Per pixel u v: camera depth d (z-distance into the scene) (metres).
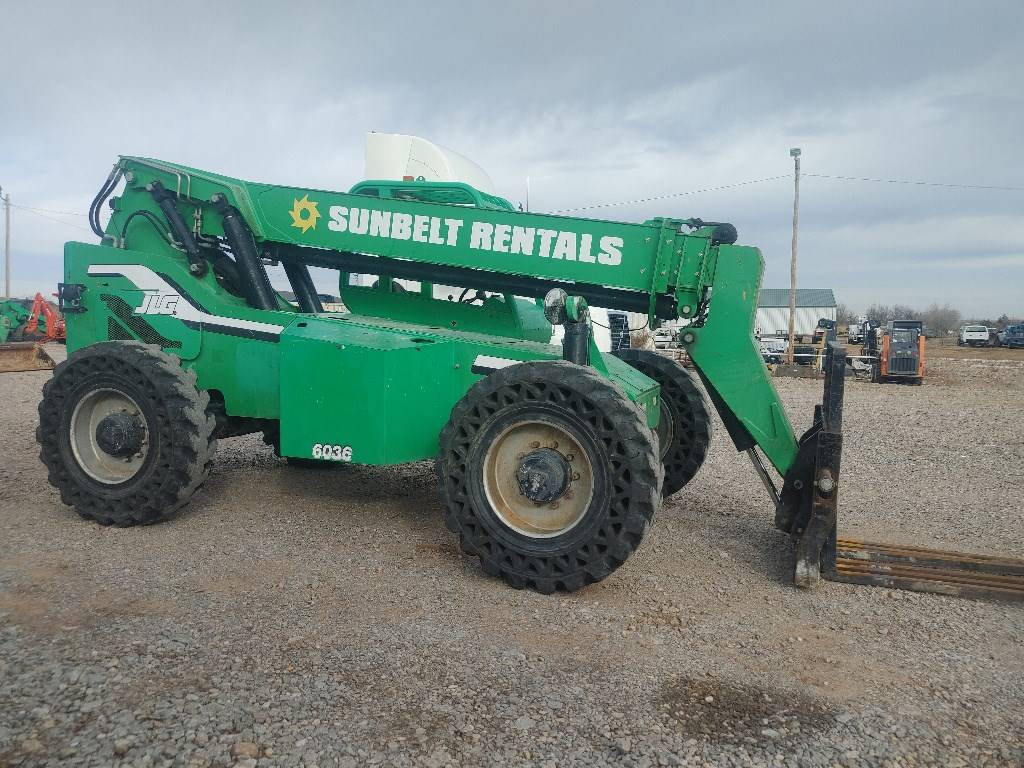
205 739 2.40
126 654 2.95
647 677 2.98
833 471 4.11
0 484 5.88
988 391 17.94
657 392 5.48
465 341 4.60
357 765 2.31
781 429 4.49
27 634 3.12
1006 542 5.14
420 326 5.38
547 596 3.86
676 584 4.11
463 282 5.23
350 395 4.41
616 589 3.99
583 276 4.75
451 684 2.84
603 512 3.78
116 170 5.52
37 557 4.16
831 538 4.18
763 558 4.61
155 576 3.90
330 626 3.34
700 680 2.97
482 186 7.59
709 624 3.56
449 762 2.35
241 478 6.20
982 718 2.73
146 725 2.46
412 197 5.63
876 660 3.21
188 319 5.21
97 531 4.70
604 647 3.26
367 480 6.25
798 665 3.14
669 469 5.90
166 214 5.34
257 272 5.32
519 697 2.77
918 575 4.18
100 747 2.33
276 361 5.00
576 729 2.57
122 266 5.38
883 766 2.41
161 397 4.68
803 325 52.50
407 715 2.61
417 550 4.50
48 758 2.27
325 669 2.91
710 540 4.97
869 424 11.02
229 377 5.13
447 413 4.62
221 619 3.36
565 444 3.98
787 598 3.94
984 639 3.46
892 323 22.47
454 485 4.11
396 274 5.34
